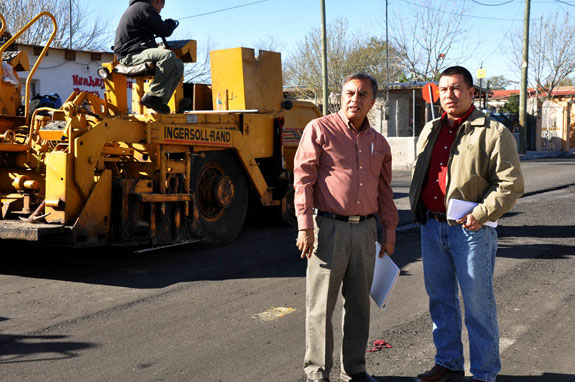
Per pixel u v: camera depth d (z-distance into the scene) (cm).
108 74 777
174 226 730
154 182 717
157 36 777
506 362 415
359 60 3114
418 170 390
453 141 371
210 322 500
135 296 575
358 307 380
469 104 368
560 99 4953
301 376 393
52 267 693
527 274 650
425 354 431
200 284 620
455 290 386
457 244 366
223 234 812
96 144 647
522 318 507
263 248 800
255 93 894
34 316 514
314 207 370
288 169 1024
